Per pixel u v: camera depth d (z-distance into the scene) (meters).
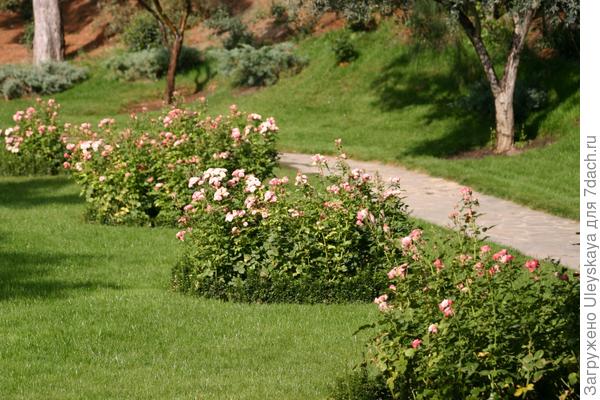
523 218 16.88
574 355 6.53
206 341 9.62
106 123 18.86
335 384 8.04
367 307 10.88
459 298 7.18
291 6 36.00
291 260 11.34
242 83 36.88
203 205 11.72
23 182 21.53
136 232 15.58
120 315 10.51
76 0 51.94
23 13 52.31
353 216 11.32
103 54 43.66
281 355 9.12
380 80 33.16
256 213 11.47
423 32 29.08
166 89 37.47
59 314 10.54
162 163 16.36
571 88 27.33
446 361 6.68
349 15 23.02
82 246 14.46
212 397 7.82
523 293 7.18
